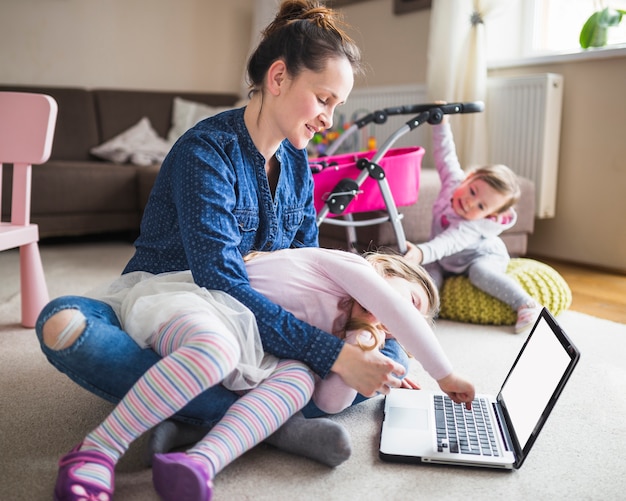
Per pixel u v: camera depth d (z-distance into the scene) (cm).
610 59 291
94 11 437
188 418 116
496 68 340
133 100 425
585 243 310
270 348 116
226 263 118
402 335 115
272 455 119
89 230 347
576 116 307
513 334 201
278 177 141
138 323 113
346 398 123
